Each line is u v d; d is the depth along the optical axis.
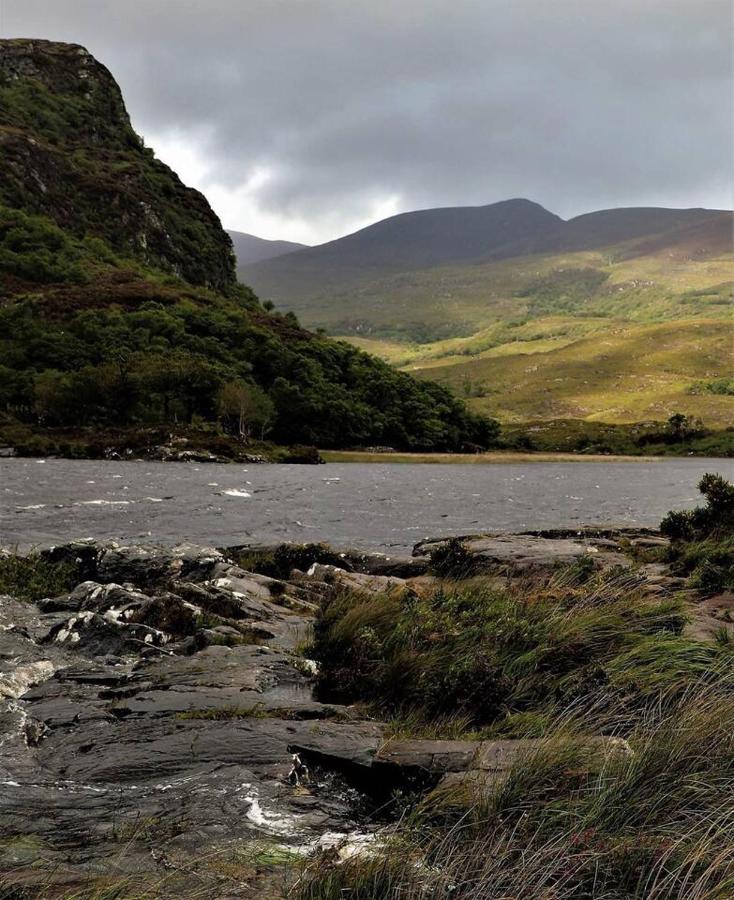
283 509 39.47
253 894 4.02
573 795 5.12
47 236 194.12
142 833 4.75
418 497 51.38
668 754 5.40
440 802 5.15
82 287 169.50
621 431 199.75
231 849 4.54
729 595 13.02
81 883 4.04
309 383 150.62
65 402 112.88
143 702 7.55
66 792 5.41
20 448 92.19
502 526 34.53
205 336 155.50
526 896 3.95
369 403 158.50
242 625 11.02
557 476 89.81
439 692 7.88
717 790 5.05
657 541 19.77
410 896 3.96
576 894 4.12
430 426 159.38
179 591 12.17
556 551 17.73
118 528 28.94
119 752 6.23
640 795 5.02
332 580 15.32
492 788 5.23
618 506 47.03
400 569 16.83
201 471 74.12
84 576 14.69
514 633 9.22
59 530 27.48
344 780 6.02
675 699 7.53
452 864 4.20
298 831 4.91
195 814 5.05
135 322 146.62
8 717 6.83
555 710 7.48
